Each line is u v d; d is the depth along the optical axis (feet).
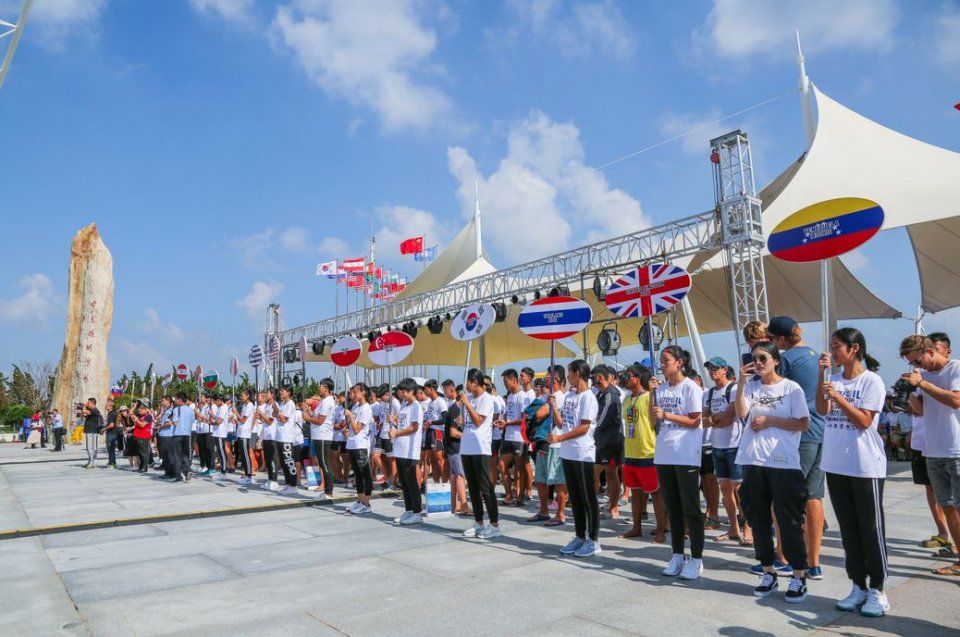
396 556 19.54
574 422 19.71
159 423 54.60
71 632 13.03
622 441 26.30
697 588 15.42
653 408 16.90
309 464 38.19
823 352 14.26
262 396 42.27
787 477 14.25
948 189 35.94
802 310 61.57
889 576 16.12
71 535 24.25
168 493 36.65
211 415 47.21
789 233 16.12
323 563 18.79
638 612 13.58
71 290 104.47
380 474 38.60
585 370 19.58
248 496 34.60
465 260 80.12
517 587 15.72
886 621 12.73
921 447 18.86
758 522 14.75
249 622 13.46
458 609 14.03
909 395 18.02
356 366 90.58
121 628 13.25
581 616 13.39
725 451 20.93
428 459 34.71
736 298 38.19
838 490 13.69
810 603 14.02
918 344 16.20
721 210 38.63
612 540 21.70
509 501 31.07
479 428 22.29
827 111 43.32
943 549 17.79
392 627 12.92
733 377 22.79
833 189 38.81
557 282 49.90
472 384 22.72
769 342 15.20
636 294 20.03
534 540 21.75
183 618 13.84
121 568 18.70
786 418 14.52
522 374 31.14
